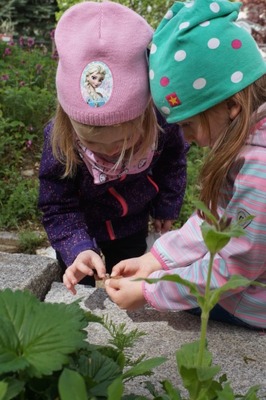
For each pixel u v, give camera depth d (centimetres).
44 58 559
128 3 552
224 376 110
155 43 166
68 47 172
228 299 176
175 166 241
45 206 221
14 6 1018
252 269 165
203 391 91
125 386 140
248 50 160
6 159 418
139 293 171
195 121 167
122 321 179
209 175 164
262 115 162
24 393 91
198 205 83
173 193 247
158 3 553
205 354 96
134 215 244
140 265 178
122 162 202
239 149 161
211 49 157
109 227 241
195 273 166
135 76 171
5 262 214
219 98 160
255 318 177
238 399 132
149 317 182
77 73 170
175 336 171
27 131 441
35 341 87
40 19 1034
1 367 83
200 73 158
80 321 95
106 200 228
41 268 210
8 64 521
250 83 160
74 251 209
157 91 166
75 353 97
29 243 351
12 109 443
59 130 200
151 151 211
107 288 178
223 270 162
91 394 92
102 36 169
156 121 197
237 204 162
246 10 636
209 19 159
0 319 88
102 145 183
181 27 158
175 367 153
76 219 220
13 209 375
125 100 170
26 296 93
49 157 215
